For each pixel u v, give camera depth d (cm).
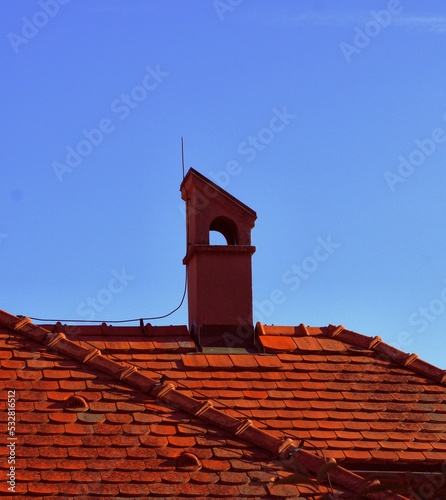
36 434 1780
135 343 2206
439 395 2156
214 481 1738
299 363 2198
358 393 2125
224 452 1795
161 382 1942
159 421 1844
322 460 1772
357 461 1917
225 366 2148
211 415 1862
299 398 2086
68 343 1997
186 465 1759
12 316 2052
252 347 2252
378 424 2039
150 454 1770
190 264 2341
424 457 1948
